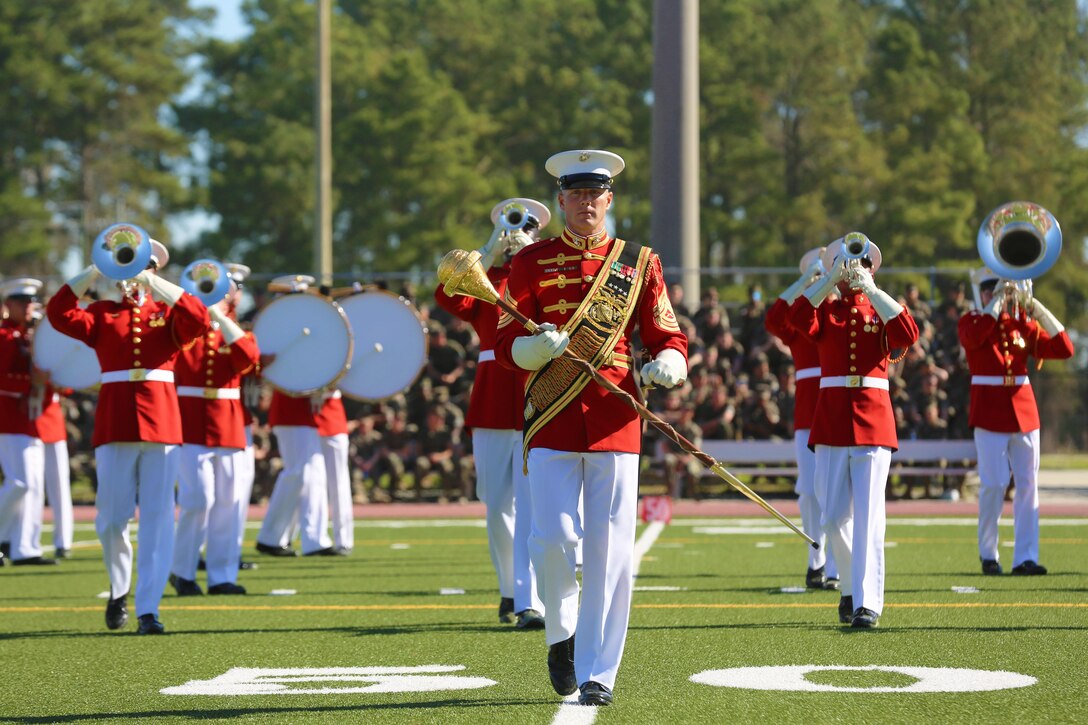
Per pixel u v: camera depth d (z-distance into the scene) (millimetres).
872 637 16719
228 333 21438
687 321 40188
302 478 27031
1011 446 23219
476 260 12828
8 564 26891
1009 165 91062
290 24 103875
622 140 98750
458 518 35906
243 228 100438
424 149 93625
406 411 40625
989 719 12195
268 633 17797
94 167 107250
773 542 28781
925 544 27922
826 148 94812
